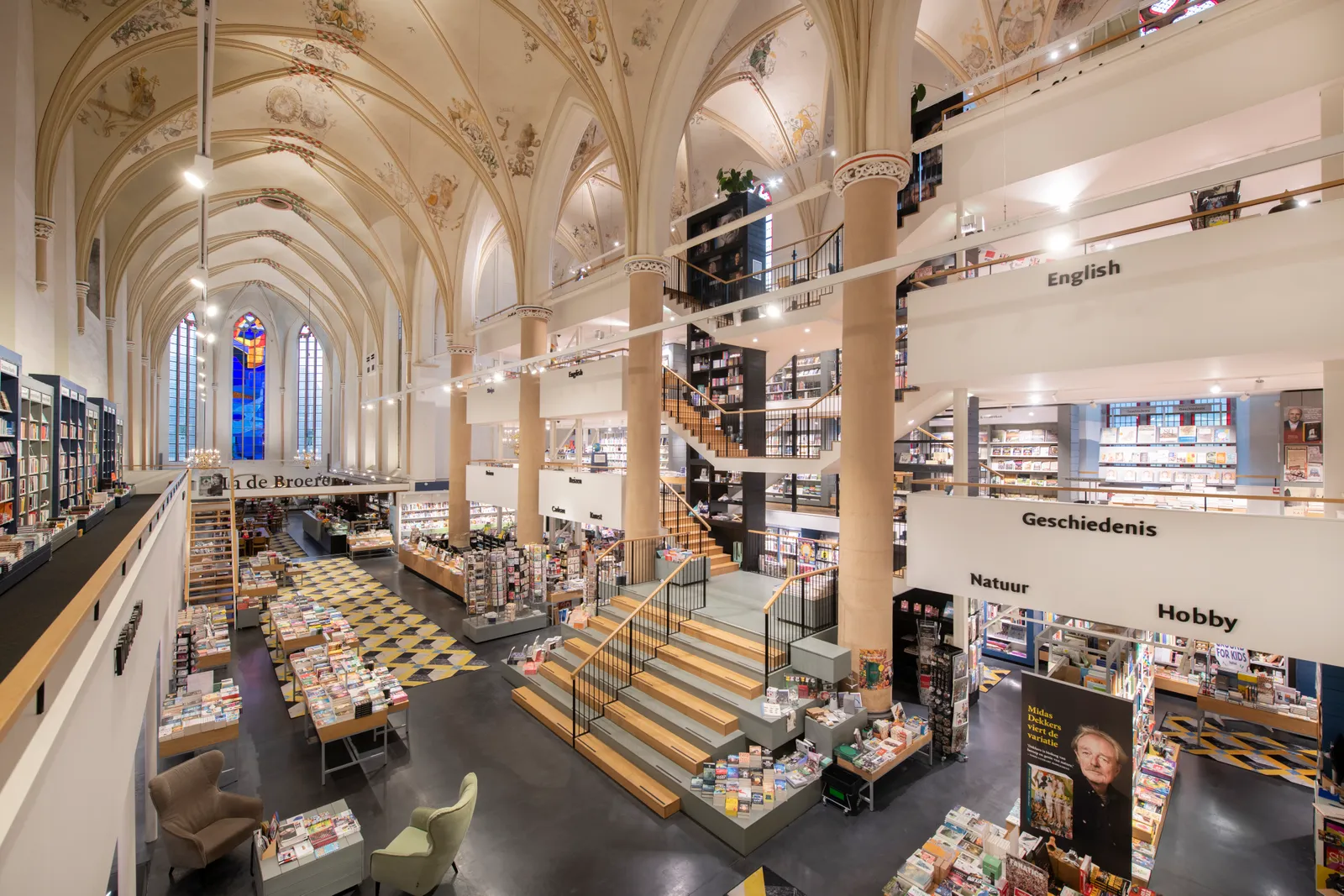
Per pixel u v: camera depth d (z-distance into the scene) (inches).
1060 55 411.8
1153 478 478.6
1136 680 288.7
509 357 778.8
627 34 412.2
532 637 466.6
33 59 350.9
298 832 202.8
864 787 253.4
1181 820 247.3
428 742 301.4
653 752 272.8
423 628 487.2
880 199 289.9
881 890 201.3
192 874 208.4
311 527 993.5
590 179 775.1
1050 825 181.8
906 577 283.1
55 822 76.5
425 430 884.6
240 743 301.0
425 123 564.7
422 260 842.8
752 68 560.4
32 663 67.2
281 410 1368.1
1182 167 274.1
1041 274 231.5
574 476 527.8
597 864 214.1
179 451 1203.9
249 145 631.8
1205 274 195.6
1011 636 426.9
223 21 442.6
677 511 520.7
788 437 582.6
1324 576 180.4
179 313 1067.3
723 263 578.6
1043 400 419.5
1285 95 217.6
